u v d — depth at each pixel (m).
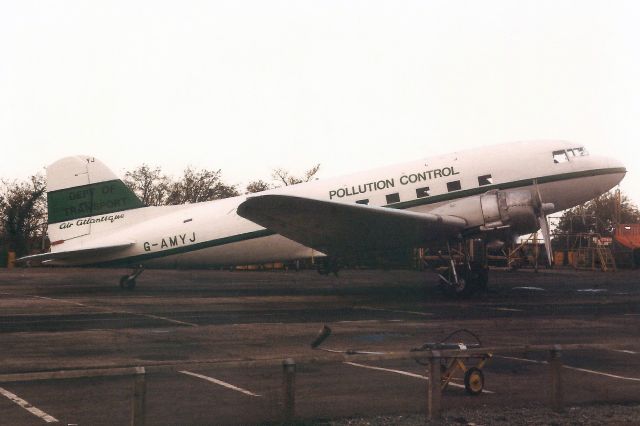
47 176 27.72
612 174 26.47
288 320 18.02
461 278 24.75
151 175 78.88
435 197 25.38
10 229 68.62
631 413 8.32
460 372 10.62
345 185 26.12
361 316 18.97
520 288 29.69
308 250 26.61
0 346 13.49
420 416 8.21
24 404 8.77
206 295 26.20
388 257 27.02
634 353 12.78
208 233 26.52
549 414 8.22
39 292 27.67
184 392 9.53
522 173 25.55
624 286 30.94
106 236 27.33
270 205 21.89
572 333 15.45
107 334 15.26
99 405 8.74
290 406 7.11
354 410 8.54
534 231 24.62
